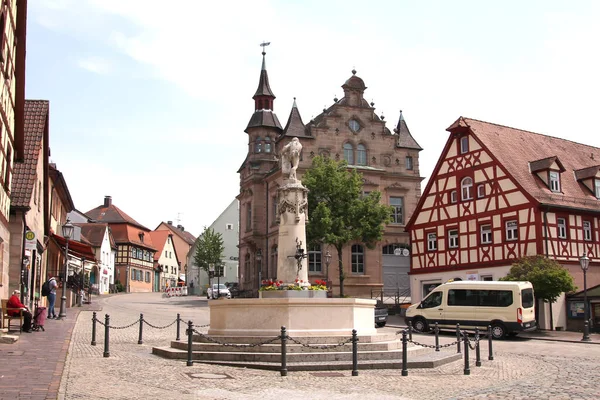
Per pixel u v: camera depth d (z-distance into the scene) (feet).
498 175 123.75
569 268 117.70
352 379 45.47
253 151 187.01
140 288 297.94
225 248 287.28
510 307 91.30
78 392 35.35
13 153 78.38
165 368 47.52
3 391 33.86
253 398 36.65
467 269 128.67
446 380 46.14
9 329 69.10
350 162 169.99
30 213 91.25
